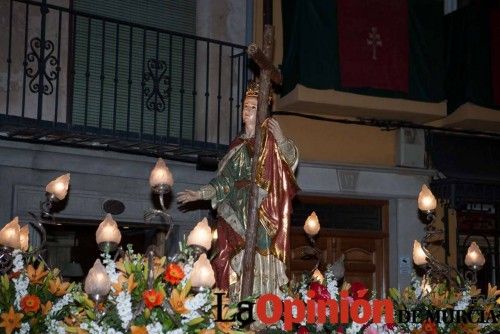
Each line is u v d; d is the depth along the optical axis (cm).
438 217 1127
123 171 914
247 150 621
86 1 947
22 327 489
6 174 848
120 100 964
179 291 469
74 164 884
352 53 1022
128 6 976
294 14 1006
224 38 1015
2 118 817
